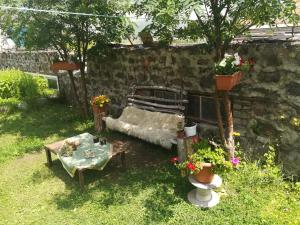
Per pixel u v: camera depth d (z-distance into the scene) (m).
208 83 5.29
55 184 4.87
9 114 8.63
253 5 3.86
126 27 6.54
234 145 4.91
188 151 4.71
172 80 5.90
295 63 4.11
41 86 10.04
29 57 10.88
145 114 6.14
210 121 5.53
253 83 4.62
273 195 4.11
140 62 6.42
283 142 4.48
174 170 4.93
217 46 4.29
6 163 5.67
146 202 4.21
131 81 6.80
